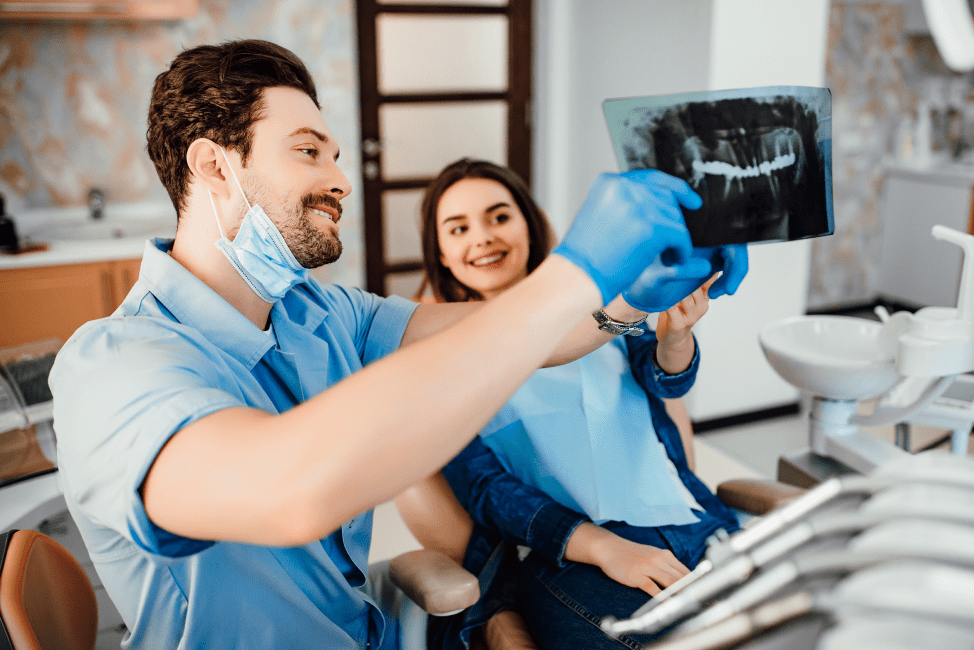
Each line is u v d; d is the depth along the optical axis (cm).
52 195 346
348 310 119
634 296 74
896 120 458
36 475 138
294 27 362
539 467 134
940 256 427
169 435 61
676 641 46
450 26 390
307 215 90
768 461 289
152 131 90
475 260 159
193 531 60
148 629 92
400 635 118
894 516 42
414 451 54
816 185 73
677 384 136
